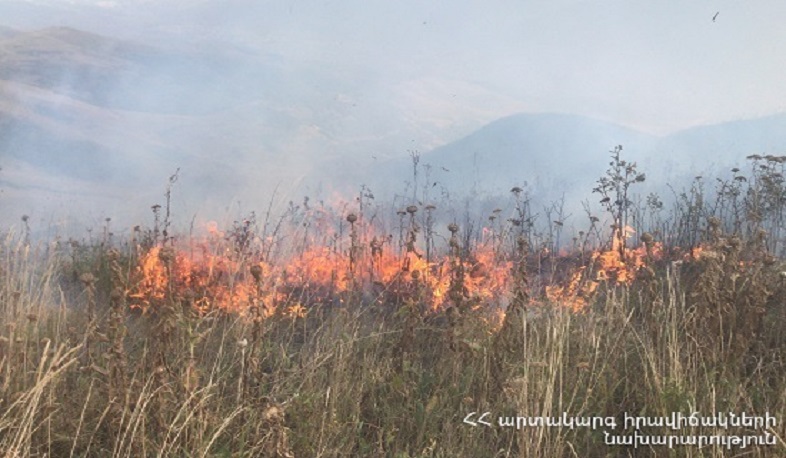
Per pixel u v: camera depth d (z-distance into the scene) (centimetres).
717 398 378
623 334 457
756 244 495
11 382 385
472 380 437
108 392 368
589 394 385
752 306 434
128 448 338
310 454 365
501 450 362
